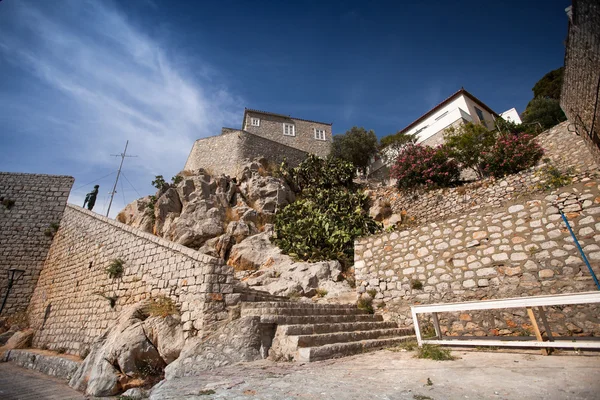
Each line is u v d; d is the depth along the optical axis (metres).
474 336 6.62
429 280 8.13
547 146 15.14
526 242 6.89
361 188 23.55
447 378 3.73
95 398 6.62
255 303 7.59
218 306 7.93
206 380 4.48
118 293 11.03
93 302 12.06
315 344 5.96
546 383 3.23
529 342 4.82
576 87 9.88
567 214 6.54
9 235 20.06
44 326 14.57
